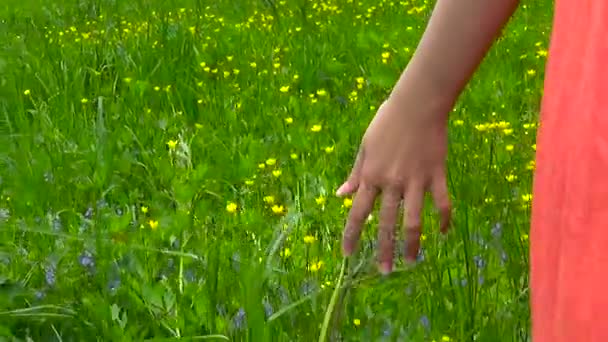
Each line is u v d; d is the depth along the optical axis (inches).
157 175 188.1
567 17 34.7
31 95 263.1
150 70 288.2
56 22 400.2
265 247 142.0
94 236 140.2
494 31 47.4
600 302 30.7
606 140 31.1
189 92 253.6
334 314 110.5
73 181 180.7
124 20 385.7
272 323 109.4
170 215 155.1
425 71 49.3
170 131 218.5
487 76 256.8
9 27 391.2
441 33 48.1
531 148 182.9
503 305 120.5
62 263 136.6
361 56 303.3
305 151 198.1
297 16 374.0
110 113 236.8
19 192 169.9
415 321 115.3
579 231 31.8
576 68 33.5
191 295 124.4
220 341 114.6
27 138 208.4
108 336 118.6
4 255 140.6
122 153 194.1
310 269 126.4
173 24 345.4
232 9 412.8
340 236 142.6
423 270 122.8
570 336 31.8
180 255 130.8
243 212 154.0
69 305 127.2
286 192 171.9
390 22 357.1
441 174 50.7
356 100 240.7
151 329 122.6
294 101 235.8
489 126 186.9
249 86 264.7
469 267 123.7
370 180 52.3
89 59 291.9
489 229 135.9
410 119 50.3
